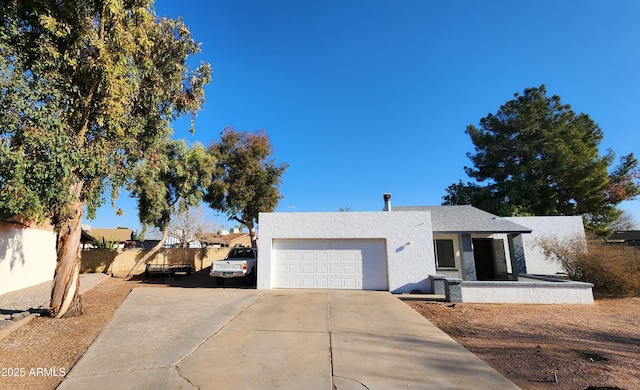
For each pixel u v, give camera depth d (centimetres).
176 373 467
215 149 2314
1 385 438
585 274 1345
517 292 1104
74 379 450
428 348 582
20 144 644
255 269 1703
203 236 3856
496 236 1720
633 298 1191
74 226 837
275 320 786
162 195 1795
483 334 699
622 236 3525
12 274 1280
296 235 1382
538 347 605
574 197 2538
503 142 2695
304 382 435
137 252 2309
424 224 1355
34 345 601
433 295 1248
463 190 2995
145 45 812
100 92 774
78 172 786
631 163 2522
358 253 1380
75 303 833
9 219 1184
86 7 744
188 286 1546
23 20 702
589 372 477
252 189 2319
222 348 576
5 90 626
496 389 418
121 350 566
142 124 908
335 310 907
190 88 1001
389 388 420
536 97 2680
